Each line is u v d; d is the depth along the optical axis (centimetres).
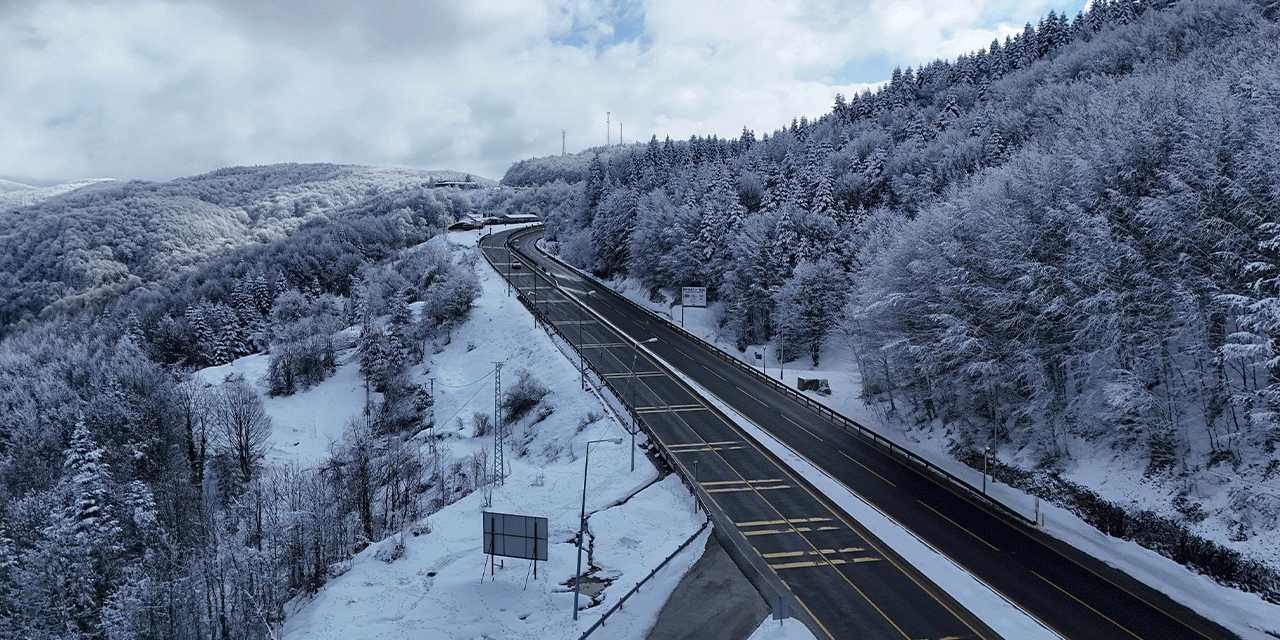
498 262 14762
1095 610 2950
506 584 3294
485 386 7981
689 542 3712
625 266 12138
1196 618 2858
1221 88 4306
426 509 5206
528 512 4181
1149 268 3872
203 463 6800
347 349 10000
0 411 8081
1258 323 3108
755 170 12444
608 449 5294
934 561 3428
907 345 5012
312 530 4316
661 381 7031
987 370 4284
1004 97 11162
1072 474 4006
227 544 4094
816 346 7725
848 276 7425
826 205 8838
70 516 4331
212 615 3562
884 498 4244
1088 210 4272
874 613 2973
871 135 12025
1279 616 2759
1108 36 11150
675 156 16562
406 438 7462
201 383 8375
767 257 8519
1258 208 3500
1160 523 3403
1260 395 3359
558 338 8700
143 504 4659
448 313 10281
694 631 2881
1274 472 3244
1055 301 4012
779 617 2838
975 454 4656
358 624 2950
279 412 8262
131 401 6850
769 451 5091
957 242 4784
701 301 9094
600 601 3141
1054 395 4253
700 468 4794
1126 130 4362
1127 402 3600
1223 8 9175
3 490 5931
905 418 5538
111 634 3453
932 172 9181
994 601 3042
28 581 3916
